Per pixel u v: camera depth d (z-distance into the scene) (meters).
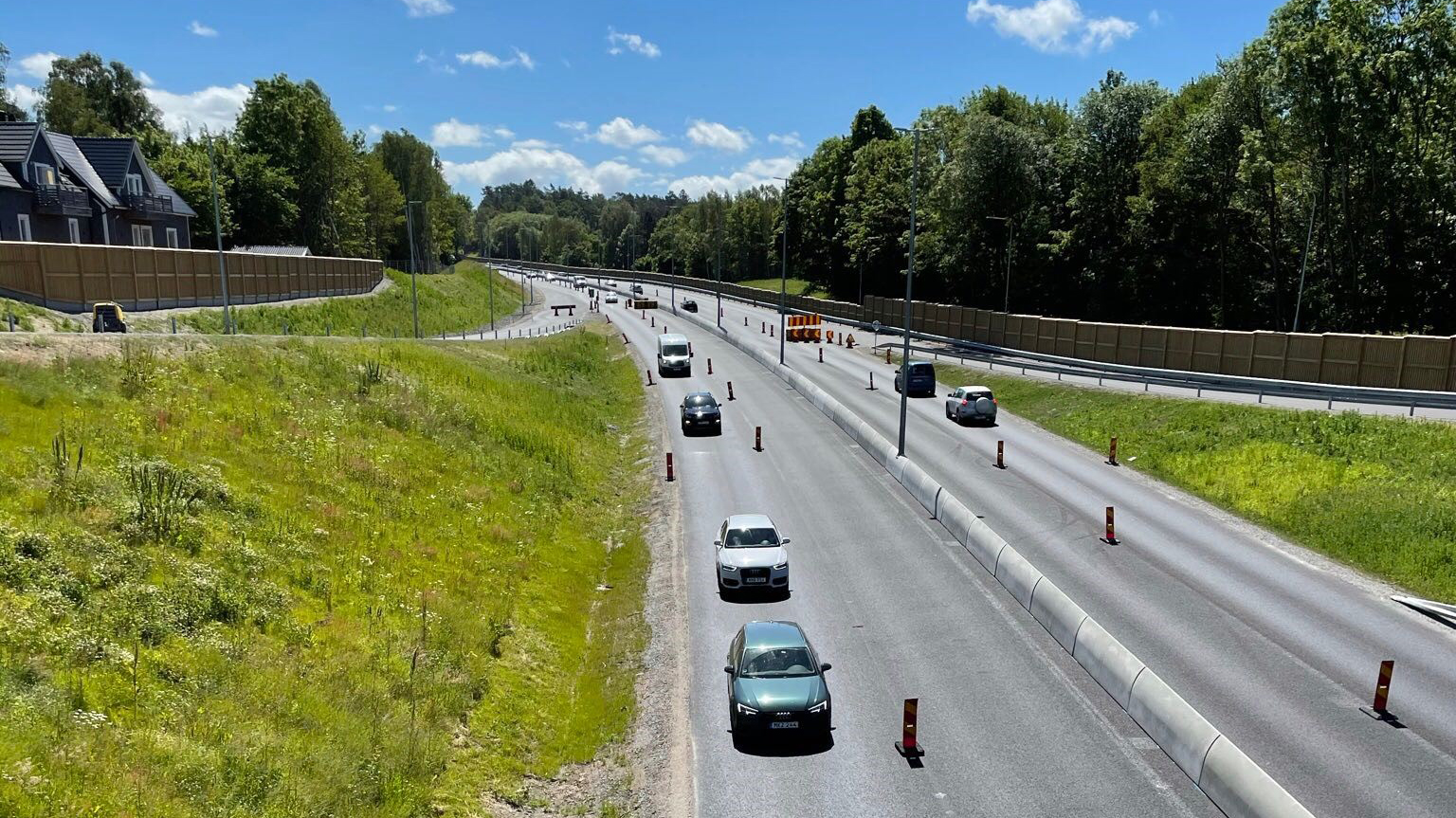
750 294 117.06
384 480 22.80
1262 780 11.45
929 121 86.62
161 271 44.31
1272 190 57.84
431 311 79.75
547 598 20.36
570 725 15.21
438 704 13.88
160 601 13.13
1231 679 15.80
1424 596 19.88
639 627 19.28
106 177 58.66
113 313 35.78
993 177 71.69
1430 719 14.29
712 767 13.42
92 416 18.83
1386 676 14.45
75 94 92.19
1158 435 35.09
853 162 114.94
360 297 69.12
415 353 37.31
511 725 14.50
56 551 13.20
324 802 10.49
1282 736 13.80
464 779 12.48
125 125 100.38
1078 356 54.44
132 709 10.70
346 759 11.45
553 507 26.89
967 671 16.39
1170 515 26.47
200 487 17.27
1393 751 13.32
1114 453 33.50
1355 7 48.41
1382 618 18.66
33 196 49.62
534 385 43.22
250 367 26.16
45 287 37.22
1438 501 23.62
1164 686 13.99
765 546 21.28
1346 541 23.03
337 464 22.45
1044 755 13.43
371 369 30.50
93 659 11.32
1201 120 58.06
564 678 17.09
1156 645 17.22
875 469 32.12
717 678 16.61
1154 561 22.27
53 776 8.90
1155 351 48.44
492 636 16.92
